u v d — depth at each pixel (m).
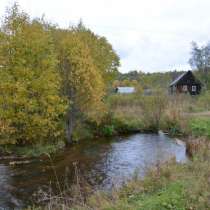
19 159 22.16
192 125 30.89
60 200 13.26
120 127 34.53
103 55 38.47
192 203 9.51
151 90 48.22
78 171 19.05
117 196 11.26
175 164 14.85
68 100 26.89
